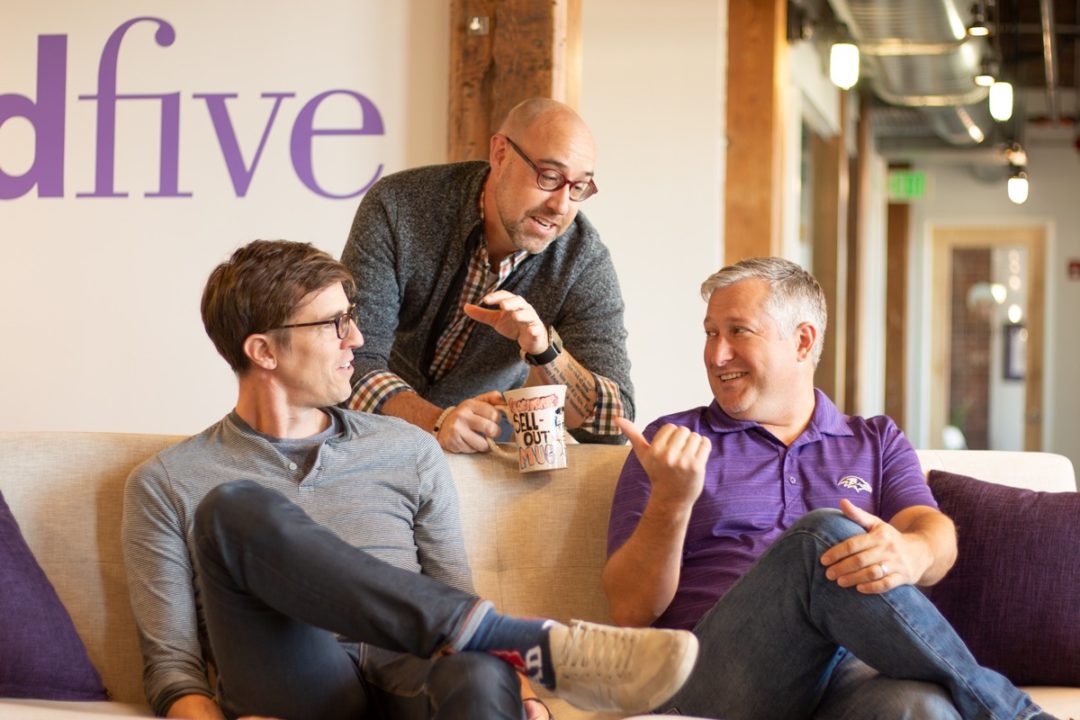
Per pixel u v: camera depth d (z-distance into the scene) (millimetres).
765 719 2145
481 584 2549
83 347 4414
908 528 2283
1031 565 2500
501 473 2611
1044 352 12281
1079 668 2453
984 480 2734
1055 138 12031
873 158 10922
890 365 12438
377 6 4246
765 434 2514
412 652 1932
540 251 2895
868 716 2010
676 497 2225
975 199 12453
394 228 2969
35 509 2414
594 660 1884
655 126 5270
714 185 5238
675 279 5242
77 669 2236
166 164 4363
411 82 4227
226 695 2098
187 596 2262
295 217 4297
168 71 4359
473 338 3043
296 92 4289
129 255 4387
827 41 7699
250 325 2291
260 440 2322
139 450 2490
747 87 6164
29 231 4422
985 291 12594
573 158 2760
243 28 4320
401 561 2346
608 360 2951
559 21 4055
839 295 8844
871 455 2516
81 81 4402
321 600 1923
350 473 2354
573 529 2588
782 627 2102
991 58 7715
